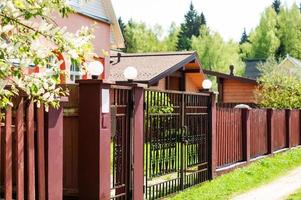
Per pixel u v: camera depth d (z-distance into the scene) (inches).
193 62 998.4
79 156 281.0
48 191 243.4
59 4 188.7
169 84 1011.3
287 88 1029.8
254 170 504.7
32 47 184.5
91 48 195.6
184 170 382.6
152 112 335.0
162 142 347.9
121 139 303.6
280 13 3324.3
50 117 244.5
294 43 3262.8
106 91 282.7
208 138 428.8
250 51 3321.9
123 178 304.5
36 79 185.9
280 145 690.2
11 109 232.2
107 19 792.9
